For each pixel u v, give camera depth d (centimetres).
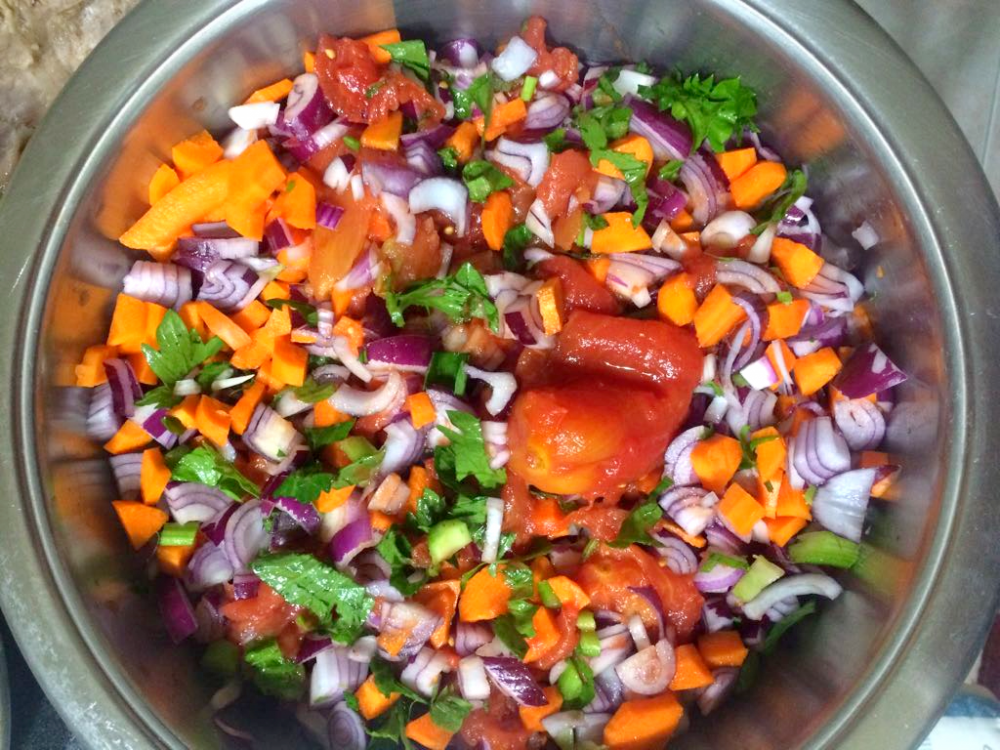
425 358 29
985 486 26
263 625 30
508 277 29
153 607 29
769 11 27
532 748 30
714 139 30
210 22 26
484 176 30
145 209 29
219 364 30
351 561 30
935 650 26
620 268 30
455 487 29
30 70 30
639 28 29
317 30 28
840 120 28
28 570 25
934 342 27
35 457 25
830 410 31
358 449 29
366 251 29
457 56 31
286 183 29
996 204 27
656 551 30
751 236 30
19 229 26
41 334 26
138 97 26
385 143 29
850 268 31
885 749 25
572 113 31
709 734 30
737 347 30
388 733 30
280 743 29
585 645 30
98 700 25
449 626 30
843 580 30
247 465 30
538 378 29
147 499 29
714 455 29
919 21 35
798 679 29
